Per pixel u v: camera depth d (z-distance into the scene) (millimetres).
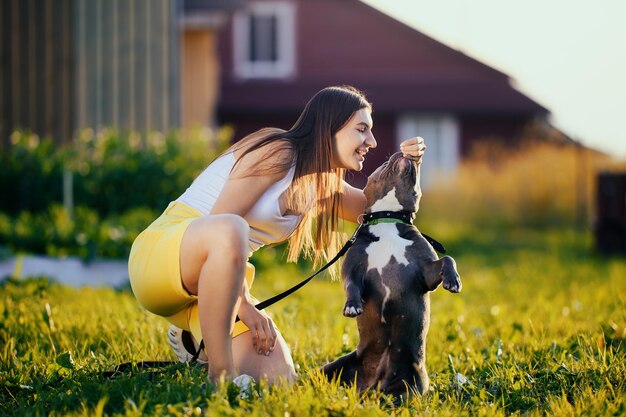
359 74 24797
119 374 4035
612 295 7992
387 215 4047
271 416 3342
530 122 24406
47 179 11367
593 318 6625
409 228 4027
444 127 24641
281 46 24938
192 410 3312
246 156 4020
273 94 24391
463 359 4906
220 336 3709
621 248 14242
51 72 12633
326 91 4156
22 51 12648
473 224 20344
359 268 3939
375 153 24453
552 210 20203
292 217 4156
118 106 12531
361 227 4094
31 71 12641
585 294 8500
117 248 9219
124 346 4809
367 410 3428
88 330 5309
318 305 7520
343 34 24891
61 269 8828
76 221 10078
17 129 12609
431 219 20375
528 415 3635
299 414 3367
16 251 9320
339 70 24906
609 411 3621
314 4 25000
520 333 5754
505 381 4156
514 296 8828
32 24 12617
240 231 3717
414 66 24781
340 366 4031
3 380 4098
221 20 16266
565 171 20359
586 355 4562
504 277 11055
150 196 11273
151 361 4215
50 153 11570
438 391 4078
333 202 4309
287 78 24891
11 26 12656
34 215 11281
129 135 11859
